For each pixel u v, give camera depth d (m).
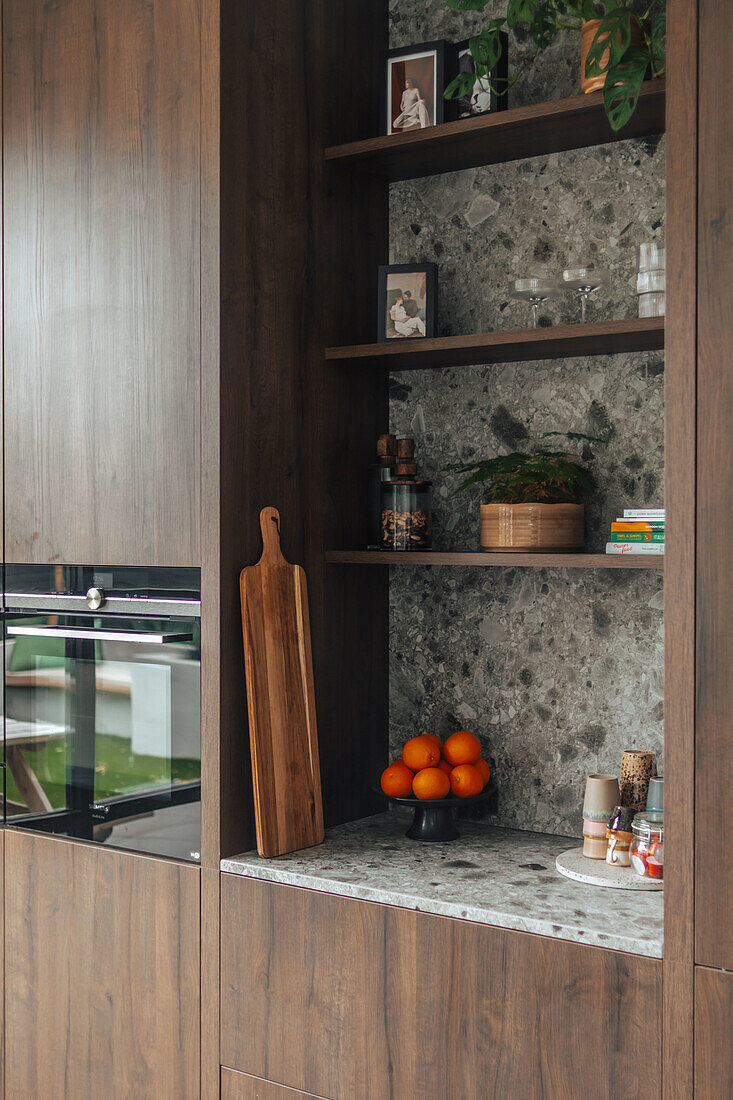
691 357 1.51
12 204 2.29
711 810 1.48
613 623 2.07
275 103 2.07
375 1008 1.76
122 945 2.10
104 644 2.15
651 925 1.58
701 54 1.49
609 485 2.07
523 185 2.18
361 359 2.17
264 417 2.05
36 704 2.28
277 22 2.07
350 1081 1.79
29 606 2.29
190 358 1.99
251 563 2.02
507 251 2.20
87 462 2.16
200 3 1.97
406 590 2.34
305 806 2.04
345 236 2.25
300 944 1.85
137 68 2.06
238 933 1.93
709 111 1.49
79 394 2.17
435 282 2.11
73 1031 2.19
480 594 2.23
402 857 1.96
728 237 1.47
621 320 1.81
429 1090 1.71
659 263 1.83
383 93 2.17
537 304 1.98
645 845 1.78
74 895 2.19
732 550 1.47
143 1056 2.07
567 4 1.94
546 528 1.93
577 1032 1.57
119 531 2.11
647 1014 1.51
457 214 2.27
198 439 1.98
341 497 2.24
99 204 2.13
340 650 2.23
